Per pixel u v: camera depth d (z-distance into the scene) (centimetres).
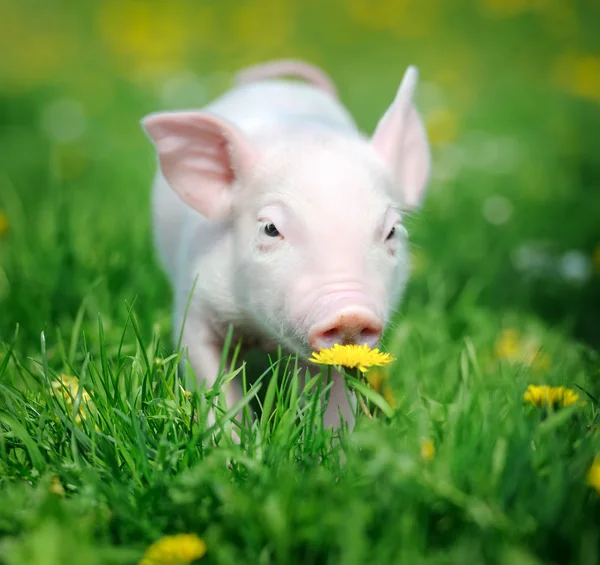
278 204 430
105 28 1761
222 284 457
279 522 303
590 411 413
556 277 724
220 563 304
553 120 1283
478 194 928
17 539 312
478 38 1770
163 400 386
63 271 575
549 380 454
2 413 369
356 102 1307
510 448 341
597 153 1143
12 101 1298
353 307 390
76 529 308
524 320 632
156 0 1906
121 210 763
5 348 453
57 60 1592
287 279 420
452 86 1466
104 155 1044
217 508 327
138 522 321
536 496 322
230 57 1623
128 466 363
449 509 320
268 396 383
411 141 505
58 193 706
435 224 812
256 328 463
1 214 655
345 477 340
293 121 510
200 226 484
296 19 1841
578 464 340
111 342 497
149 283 579
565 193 976
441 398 421
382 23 1828
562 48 1717
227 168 464
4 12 1812
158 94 1339
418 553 299
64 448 372
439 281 642
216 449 351
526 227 855
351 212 421
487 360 536
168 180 467
